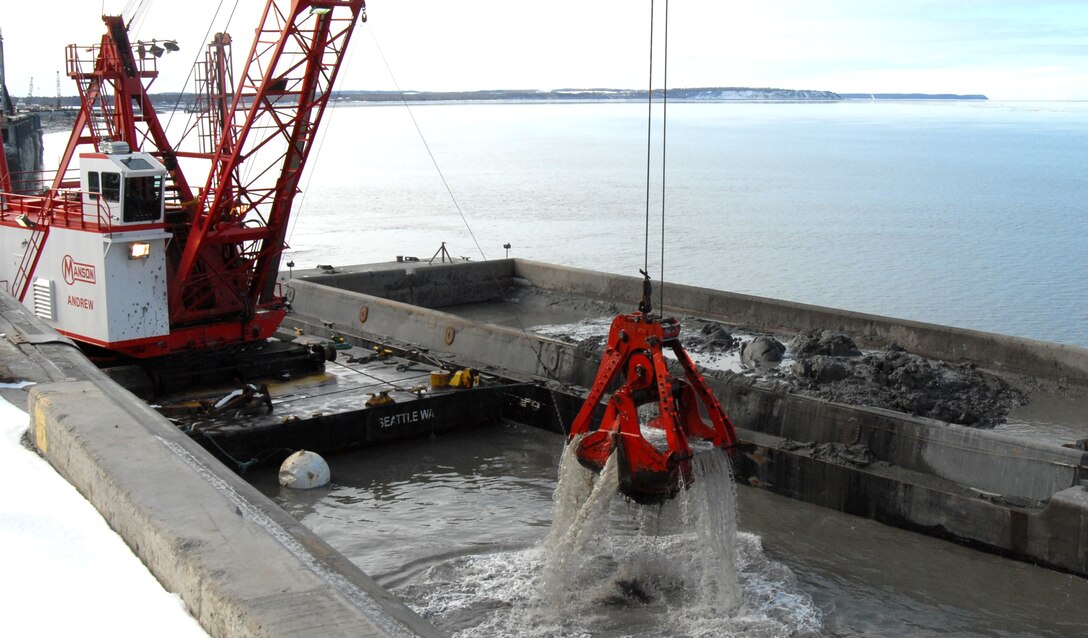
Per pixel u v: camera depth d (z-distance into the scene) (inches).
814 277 1801.2
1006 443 604.4
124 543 261.7
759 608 491.5
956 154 5610.2
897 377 782.5
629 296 1203.9
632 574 513.0
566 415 785.6
